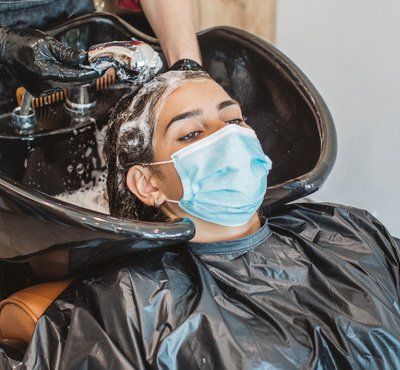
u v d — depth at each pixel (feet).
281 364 2.84
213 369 2.82
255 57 4.17
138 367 2.81
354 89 5.42
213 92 3.29
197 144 3.14
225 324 2.89
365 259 3.35
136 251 3.01
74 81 3.17
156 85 3.30
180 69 3.47
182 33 4.17
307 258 3.28
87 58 3.14
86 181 4.24
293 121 3.99
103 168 4.25
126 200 3.40
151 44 4.36
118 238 2.82
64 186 4.16
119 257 3.14
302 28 5.57
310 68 5.69
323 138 3.72
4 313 3.27
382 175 5.54
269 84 4.13
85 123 4.04
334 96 5.60
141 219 3.39
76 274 3.33
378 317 3.05
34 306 3.14
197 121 3.21
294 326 2.99
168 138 3.19
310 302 3.11
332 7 5.28
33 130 3.92
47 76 3.19
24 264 3.55
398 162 5.37
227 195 3.09
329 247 3.43
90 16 4.25
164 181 3.22
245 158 3.10
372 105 5.36
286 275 3.20
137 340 2.86
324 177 3.53
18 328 3.20
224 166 3.07
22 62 3.26
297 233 3.43
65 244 2.95
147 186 3.29
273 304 3.07
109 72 4.13
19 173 3.93
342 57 5.40
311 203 3.72
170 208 3.28
